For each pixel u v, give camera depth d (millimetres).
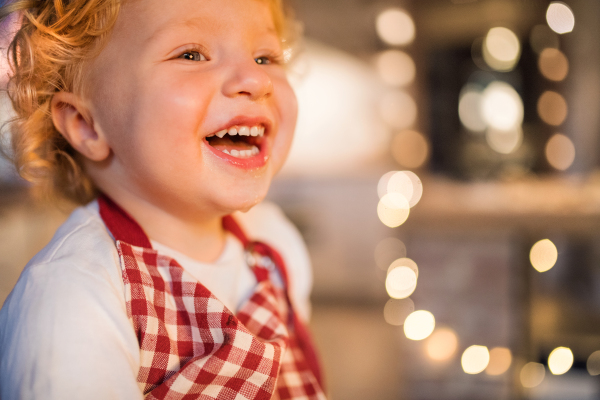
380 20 2023
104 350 371
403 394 1598
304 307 705
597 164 1838
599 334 1330
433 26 1941
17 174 521
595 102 1819
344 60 2113
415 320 1604
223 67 424
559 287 1565
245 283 549
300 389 551
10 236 1672
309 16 2086
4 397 359
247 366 442
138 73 405
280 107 497
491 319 1627
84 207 485
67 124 451
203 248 511
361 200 2193
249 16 447
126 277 419
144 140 410
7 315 391
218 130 425
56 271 397
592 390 1386
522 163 1867
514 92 1866
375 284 2232
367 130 2154
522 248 1397
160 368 415
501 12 1800
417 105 2057
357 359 1811
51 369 352
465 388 1575
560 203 1417
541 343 1376
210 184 428
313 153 2199
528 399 1409
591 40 1809
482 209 1396
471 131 1943
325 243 2234
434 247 1672
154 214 475
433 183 1855
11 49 465
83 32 417
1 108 502
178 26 411
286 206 2213
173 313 444
